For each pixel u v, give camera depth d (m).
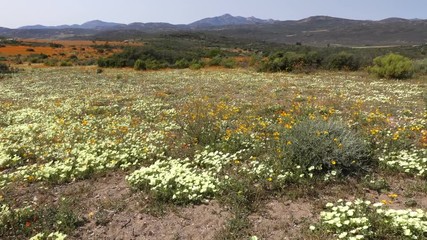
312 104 13.66
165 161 7.79
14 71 40.06
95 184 7.04
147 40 114.19
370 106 13.45
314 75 28.61
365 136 8.55
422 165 6.64
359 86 20.30
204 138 9.08
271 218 5.35
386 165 6.91
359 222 4.70
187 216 5.55
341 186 6.22
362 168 6.73
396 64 24.78
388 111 12.39
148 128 11.33
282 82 22.98
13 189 6.89
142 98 17.59
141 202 5.98
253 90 19.52
